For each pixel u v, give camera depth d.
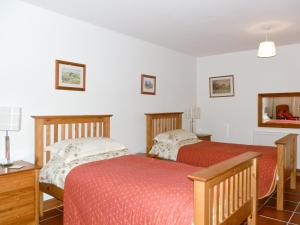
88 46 3.49
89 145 2.92
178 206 1.68
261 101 4.99
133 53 4.18
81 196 2.21
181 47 4.84
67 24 3.24
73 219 2.26
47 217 2.87
